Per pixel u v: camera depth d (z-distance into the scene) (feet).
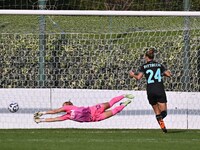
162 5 196.75
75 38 152.56
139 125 139.44
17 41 151.64
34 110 139.23
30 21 159.02
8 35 151.84
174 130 137.18
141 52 152.15
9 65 151.64
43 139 116.16
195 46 150.51
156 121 139.64
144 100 139.85
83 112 131.54
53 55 150.82
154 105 128.98
